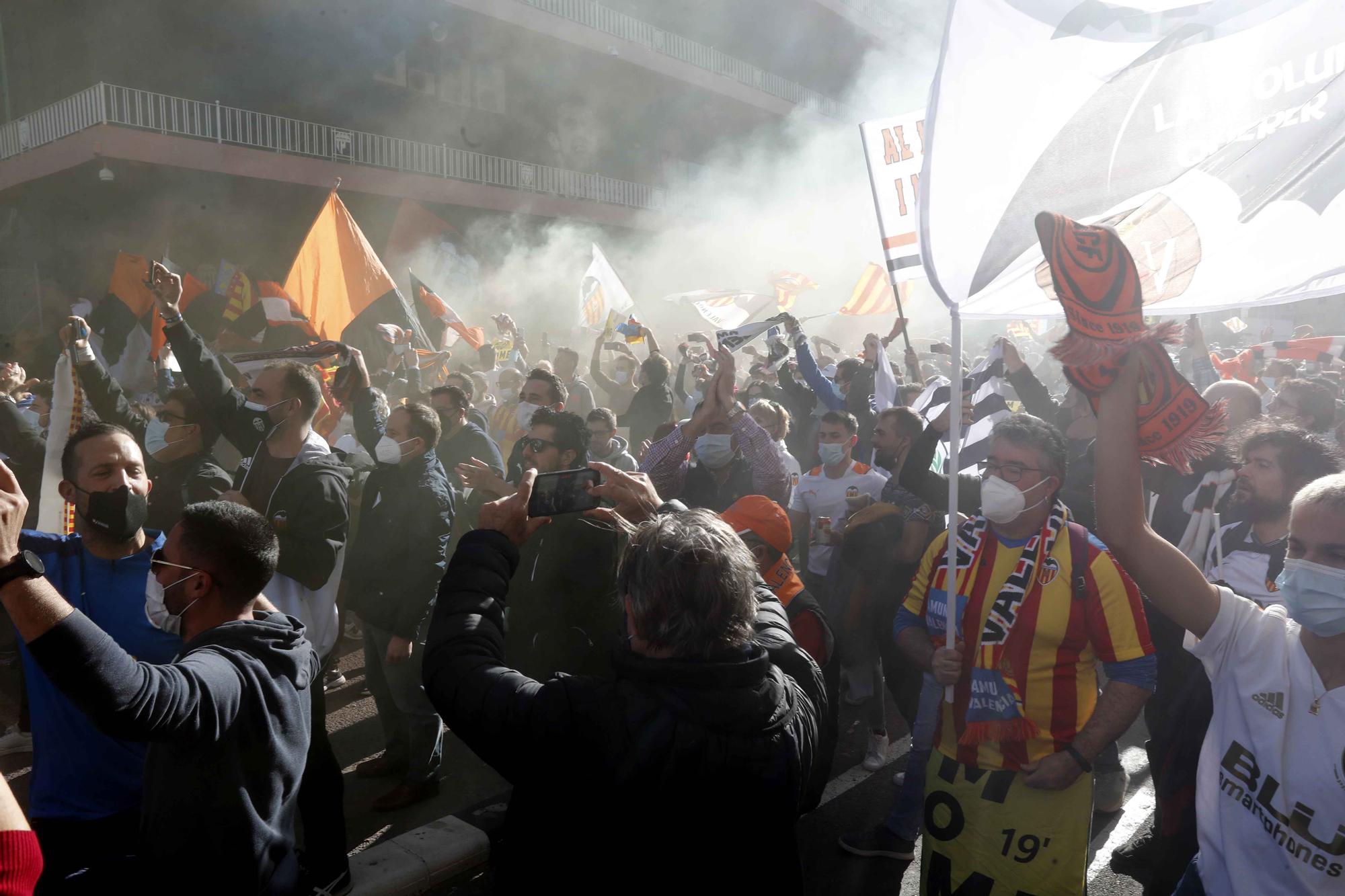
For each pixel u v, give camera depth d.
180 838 1.98
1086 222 2.50
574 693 1.58
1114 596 2.48
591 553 3.25
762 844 1.56
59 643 1.66
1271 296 2.51
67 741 2.32
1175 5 2.51
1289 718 1.83
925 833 2.71
